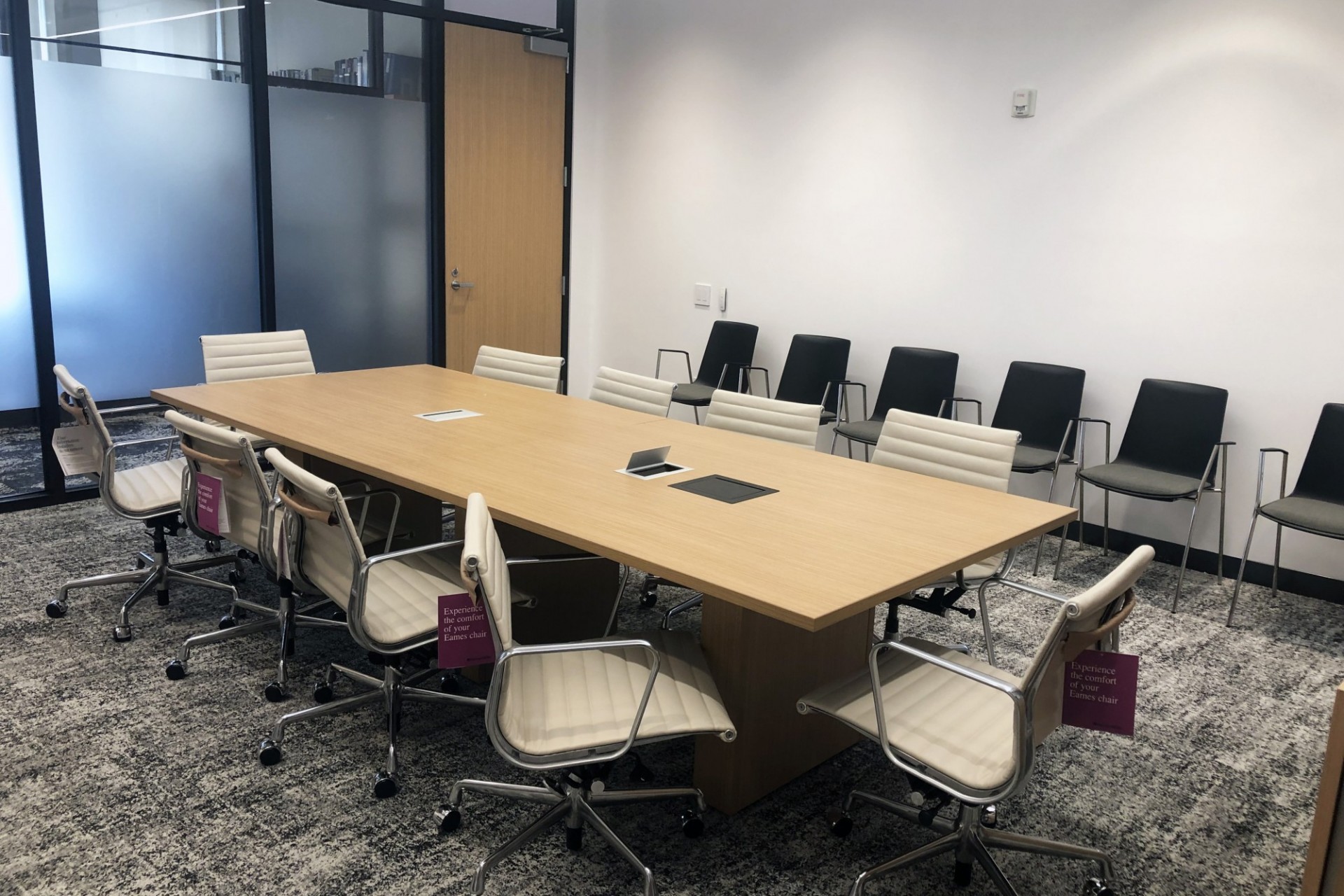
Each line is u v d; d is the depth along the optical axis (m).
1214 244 4.52
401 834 2.47
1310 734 3.16
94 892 2.22
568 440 3.53
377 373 4.81
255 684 3.22
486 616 2.07
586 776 2.32
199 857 2.35
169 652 3.43
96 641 3.49
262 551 2.98
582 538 2.46
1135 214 4.74
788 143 6.03
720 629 2.57
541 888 2.29
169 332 5.30
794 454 3.48
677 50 6.51
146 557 3.91
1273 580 4.35
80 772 2.69
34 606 3.77
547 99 6.78
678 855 2.44
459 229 6.47
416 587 2.83
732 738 2.18
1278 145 4.29
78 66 4.75
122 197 5.01
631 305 7.09
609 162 7.06
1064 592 4.34
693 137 6.52
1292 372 4.37
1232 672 3.60
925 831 2.58
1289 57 4.22
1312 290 4.27
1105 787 2.82
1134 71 4.66
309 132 5.67
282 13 5.42
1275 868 2.47
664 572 2.28
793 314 6.17
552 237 7.02
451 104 6.26
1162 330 4.72
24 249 4.74
